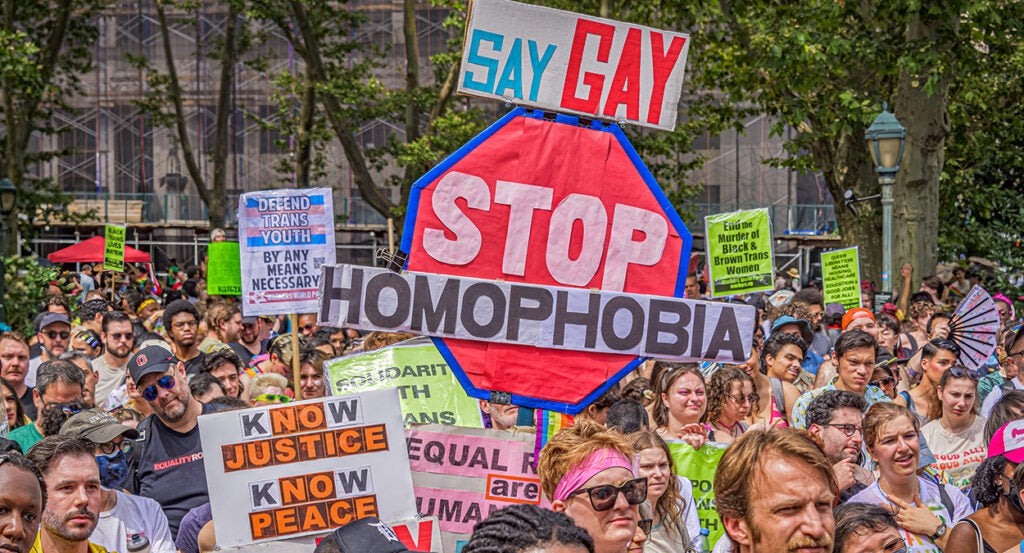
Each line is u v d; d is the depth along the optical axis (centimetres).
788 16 1891
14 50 2366
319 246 765
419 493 495
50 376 657
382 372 641
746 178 4250
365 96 2628
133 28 4512
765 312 1405
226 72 3053
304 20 2681
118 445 570
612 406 579
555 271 507
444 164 501
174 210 4366
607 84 508
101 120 4516
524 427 503
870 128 1431
